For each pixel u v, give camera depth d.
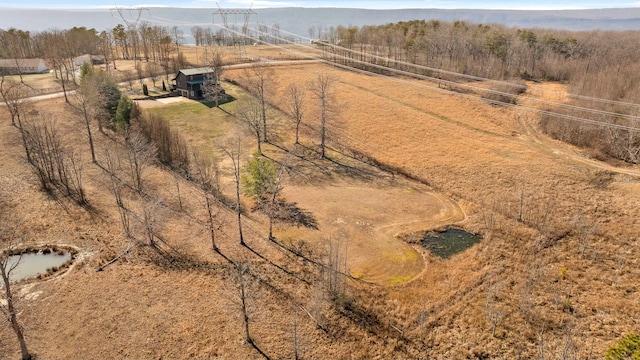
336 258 41.00
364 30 137.62
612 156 66.06
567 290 39.81
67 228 46.41
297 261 43.09
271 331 34.19
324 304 37.09
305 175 64.31
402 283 40.97
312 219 51.69
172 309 35.88
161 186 56.56
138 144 54.44
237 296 37.09
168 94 95.88
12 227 45.38
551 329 35.28
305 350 32.72
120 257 42.19
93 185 55.44
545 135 75.56
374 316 36.47
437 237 49.41
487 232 49.81
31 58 124.56
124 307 35.88
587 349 33.03
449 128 79.69
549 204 52.97
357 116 85.81
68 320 34.34
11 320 29.53
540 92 91.75
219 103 90.88
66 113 77.38
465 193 59.25
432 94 96.12
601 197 54.28
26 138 61.78
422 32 126.94
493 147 71.19
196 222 49.09
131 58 133.62
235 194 56.91
